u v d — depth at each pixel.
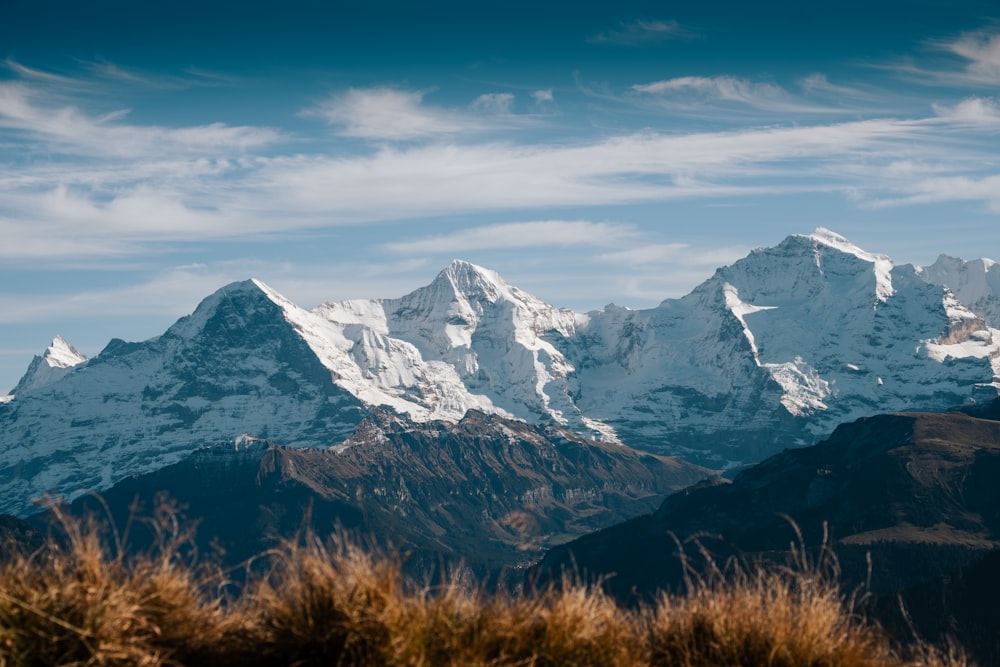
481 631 17.47
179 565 18.00
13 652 15.99
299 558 17.70
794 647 17.98
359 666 16.53
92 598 16.73
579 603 18.03
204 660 17.05
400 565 17.75
